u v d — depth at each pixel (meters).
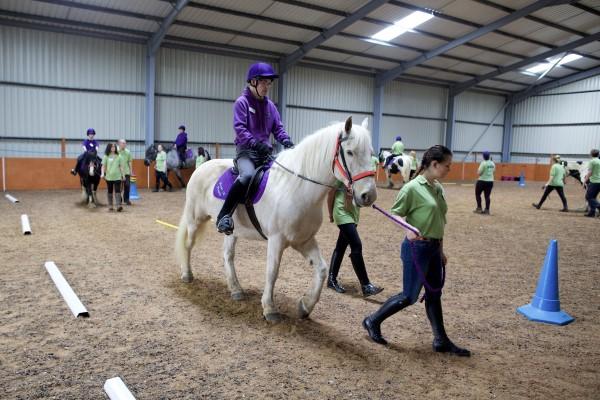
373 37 18.58
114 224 8.53
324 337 3.51
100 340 3.32
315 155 3.32
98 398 2.53
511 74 24.81
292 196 3.43
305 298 3.81
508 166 27.31
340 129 3.22
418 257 3.10
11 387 2.62
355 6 15.66
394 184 20.89
